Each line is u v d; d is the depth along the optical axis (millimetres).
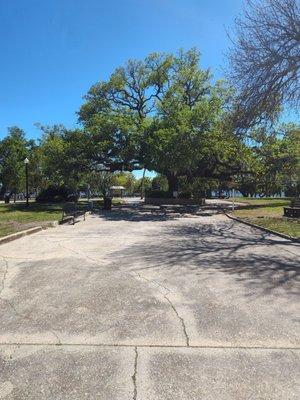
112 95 39500
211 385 3979
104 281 7918
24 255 10781
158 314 5996
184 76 36906
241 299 6734
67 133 35969
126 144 33125
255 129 18969
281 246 12594
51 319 5801
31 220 20219
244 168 38250
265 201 46125
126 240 13906
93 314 6008
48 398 3775
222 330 5363
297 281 7953
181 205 38656
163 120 32125
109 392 3865
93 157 34875
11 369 4316
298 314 5988
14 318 5848
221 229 17938
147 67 39562
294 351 4738
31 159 58281
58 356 4617
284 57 15781
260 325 5539
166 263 9711
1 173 58812
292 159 35000
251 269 9055
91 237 14727
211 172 40000
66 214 23953
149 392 3861
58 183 41281
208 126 30391
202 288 7418
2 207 31281
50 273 8602
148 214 27750
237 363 4434
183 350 4762
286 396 3789
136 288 7402
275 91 16203
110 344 4938
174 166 31109
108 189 77000
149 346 4875
